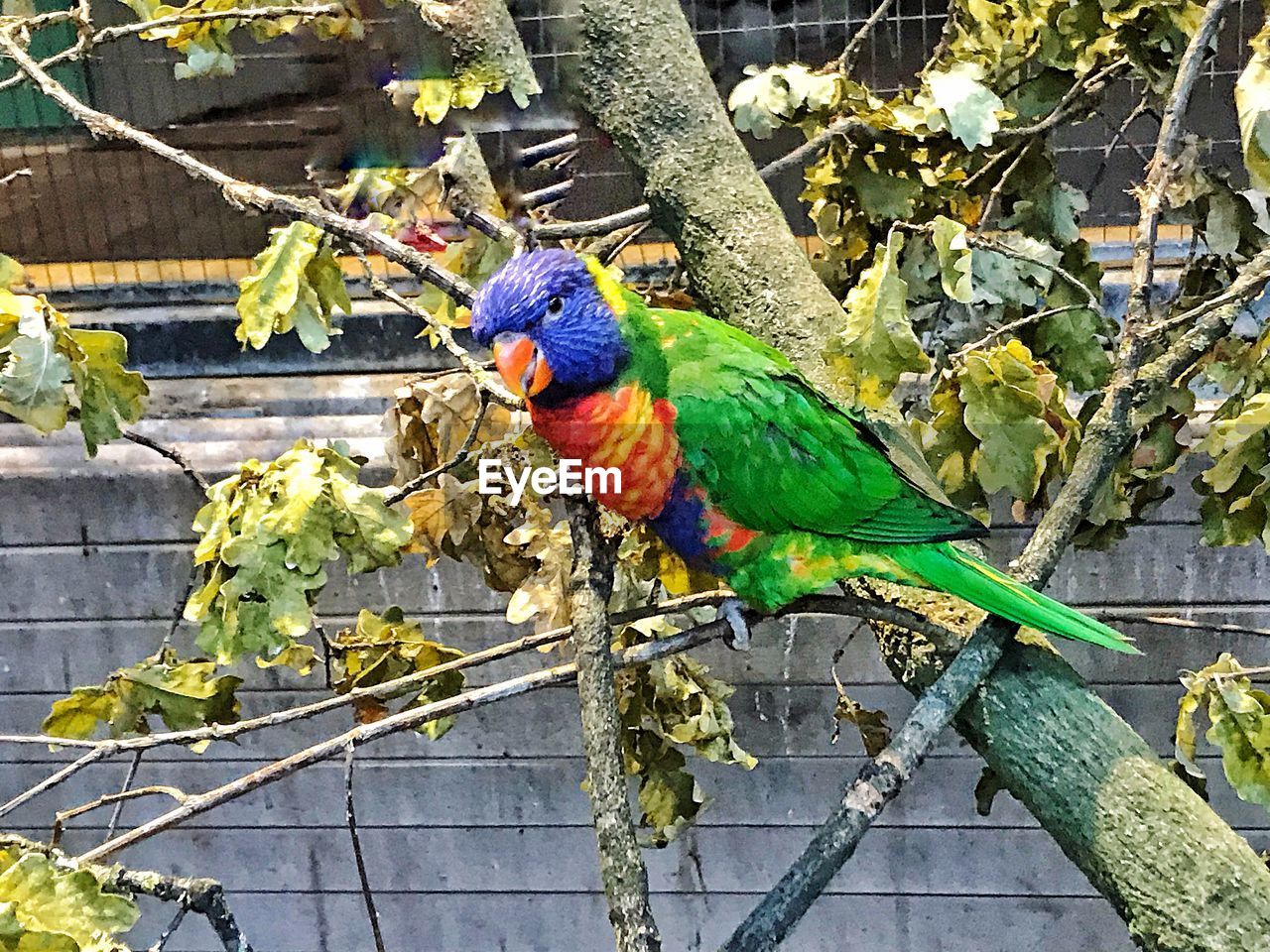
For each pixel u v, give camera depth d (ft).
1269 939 4.05
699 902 10.40
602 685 4.38
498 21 5.37
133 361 9.78
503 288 4.67
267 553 4.74
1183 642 9.16
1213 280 6.33
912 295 6.27
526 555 6.08
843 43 8.23
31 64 5.24
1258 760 5.16
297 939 10.78
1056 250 6.37
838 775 9.88
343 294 5.32
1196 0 6.02
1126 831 4.30
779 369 4.96
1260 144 4.39
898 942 10.39
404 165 6.15
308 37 6.31
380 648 6.48
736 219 5.70
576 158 6.57
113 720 5.85
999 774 4.83
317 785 10.25
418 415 6.33
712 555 5.14
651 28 5.79
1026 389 5.08
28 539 9.66
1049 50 5.98
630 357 4.79
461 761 10.18
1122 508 6.30
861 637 9.54
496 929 10.68
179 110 7.95
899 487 4.87
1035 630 4.94
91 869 4.31
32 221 9.29
